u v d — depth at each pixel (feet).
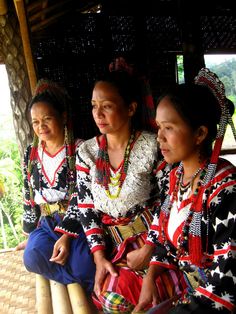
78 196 7.68
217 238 4.95
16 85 12.42
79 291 7.56
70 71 16.34
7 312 7.51
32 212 9.12
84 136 16.56
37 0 15.26
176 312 4.95
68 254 7.81
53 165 8.39
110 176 7.08
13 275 8.98
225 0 18.98
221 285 4.79
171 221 5.63
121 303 6.53
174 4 17.88
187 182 5.48
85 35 16.53
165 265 6.18
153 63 17.88
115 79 6.86
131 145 6.98
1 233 26.32
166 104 5.19
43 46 16.02
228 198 4.93
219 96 5.11
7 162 27.25
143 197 7.01
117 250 7.18
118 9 16.98
